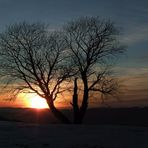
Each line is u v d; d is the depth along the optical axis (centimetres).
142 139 2669
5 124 4172
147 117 5194
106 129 3509
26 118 5378
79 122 5247
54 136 2861
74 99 5269
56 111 5312
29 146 2309
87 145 2373
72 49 5491
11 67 5419
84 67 5422
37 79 5353
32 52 5409
